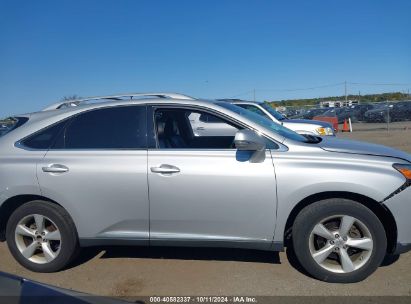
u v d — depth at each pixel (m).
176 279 3.87
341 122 31.53
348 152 3.74
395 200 3.50
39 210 4.03
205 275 3.93
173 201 3.77
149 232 3.89
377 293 3.47
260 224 3.70
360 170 3.54
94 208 3.90
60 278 4.00
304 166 3.62
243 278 3.83
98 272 4.09
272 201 3.64
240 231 3.75
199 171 3.71
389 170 3.56
